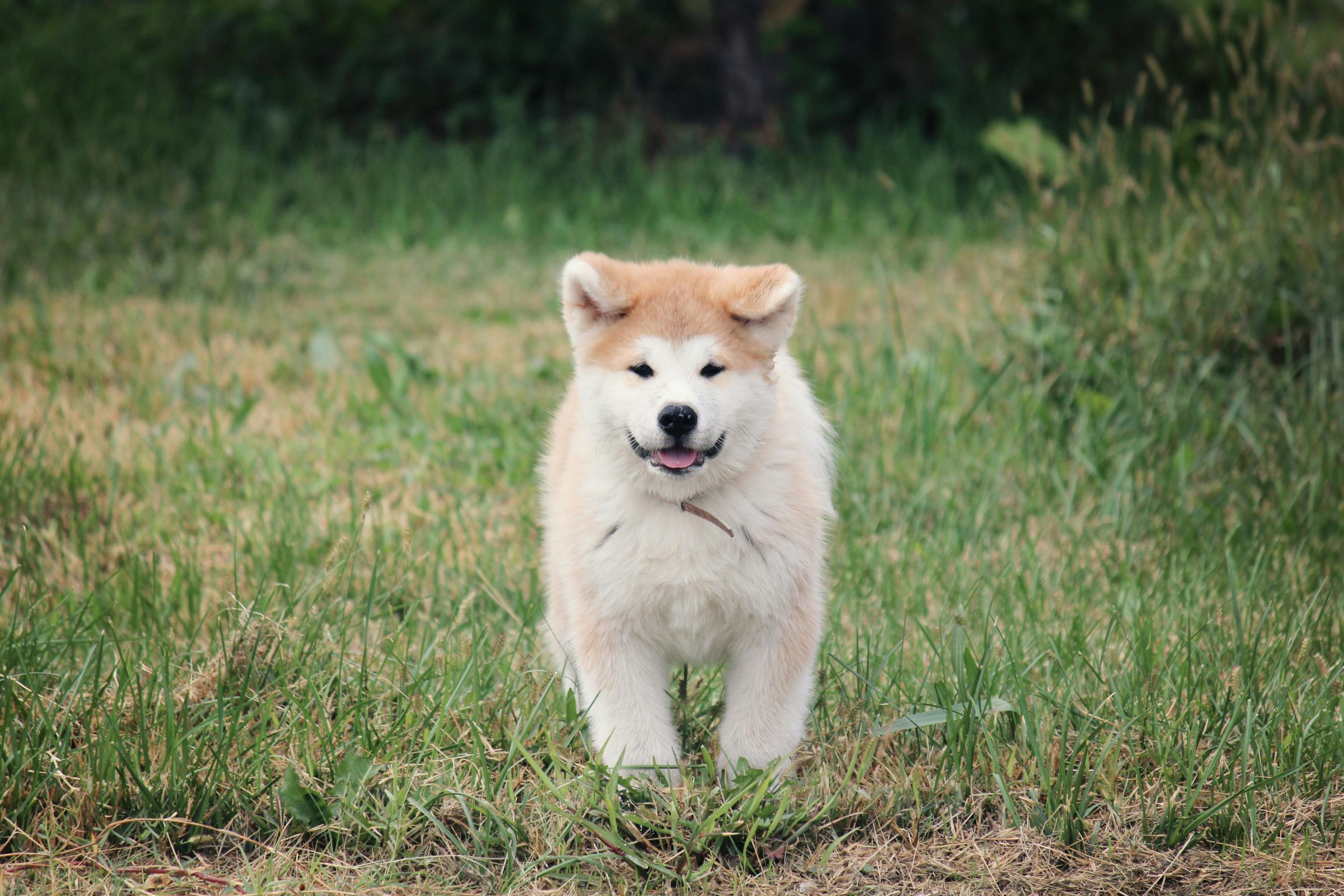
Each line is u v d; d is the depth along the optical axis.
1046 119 13.30
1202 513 6.16
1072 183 9.13
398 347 8.23
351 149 13.88
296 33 15.06
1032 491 6.55
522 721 4.29
